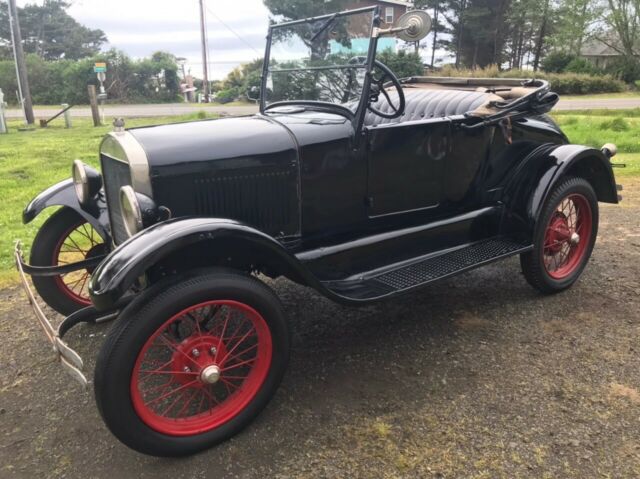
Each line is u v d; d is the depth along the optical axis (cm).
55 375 286
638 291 362
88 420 250
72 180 328
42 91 2823
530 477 206
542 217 332
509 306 346
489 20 3647
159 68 2925
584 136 991
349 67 285
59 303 327
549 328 317
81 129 1381
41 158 891
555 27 3756
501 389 260
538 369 275
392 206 308
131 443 210
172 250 206
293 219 277
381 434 232
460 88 432
